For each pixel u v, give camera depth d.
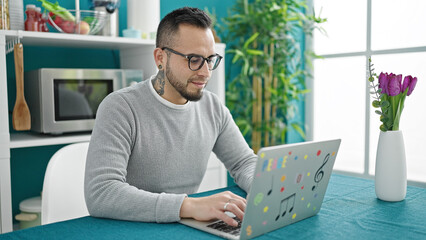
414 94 2.68
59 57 2.32
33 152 2.28
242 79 2.88
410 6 2.62
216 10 2.96
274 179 0.80
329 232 0.88
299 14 2.89
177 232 0.88
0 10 1.80
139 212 0.96
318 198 0.98
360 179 1.43
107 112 1.18
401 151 1.13
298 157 0.84
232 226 0.90
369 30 2.83
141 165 1.24
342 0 3.00
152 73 2.22
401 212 1.03
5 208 1.81
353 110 3.03
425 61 2.59
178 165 1.29
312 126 3.27
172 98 1.28
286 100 3.05
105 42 2.08
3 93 1.79
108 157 1.08
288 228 0.90
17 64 1.83
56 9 1.95
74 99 2.00
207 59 1.16
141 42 2.15
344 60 3.04
